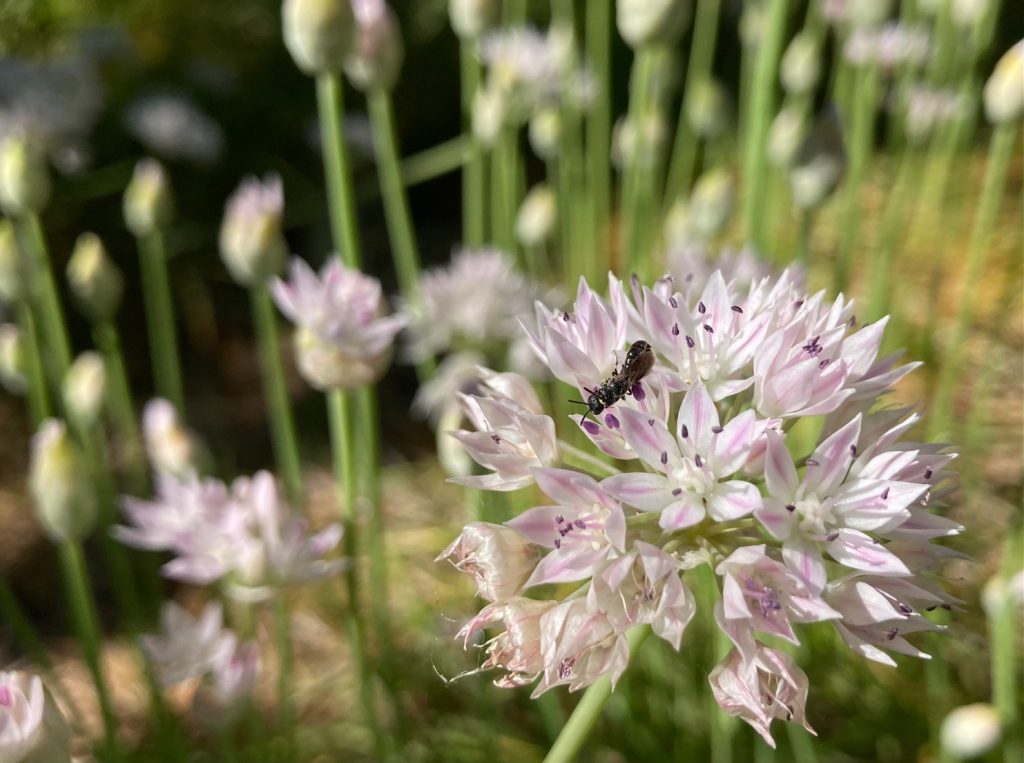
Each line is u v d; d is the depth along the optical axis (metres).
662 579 0.09
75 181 0.32
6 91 0.24
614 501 0.09
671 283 0.11
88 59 0.28
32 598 0.24
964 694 0.18
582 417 0.10
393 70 0.18
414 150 0.42
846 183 0.22
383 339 0.14
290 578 0.14
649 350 0.10
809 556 0.09
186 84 0.37
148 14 0.38
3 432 0.29
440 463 0.28
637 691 0.19
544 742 0.19
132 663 0.22
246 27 0.40
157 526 0.15
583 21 0.41
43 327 0.22
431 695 0.20
